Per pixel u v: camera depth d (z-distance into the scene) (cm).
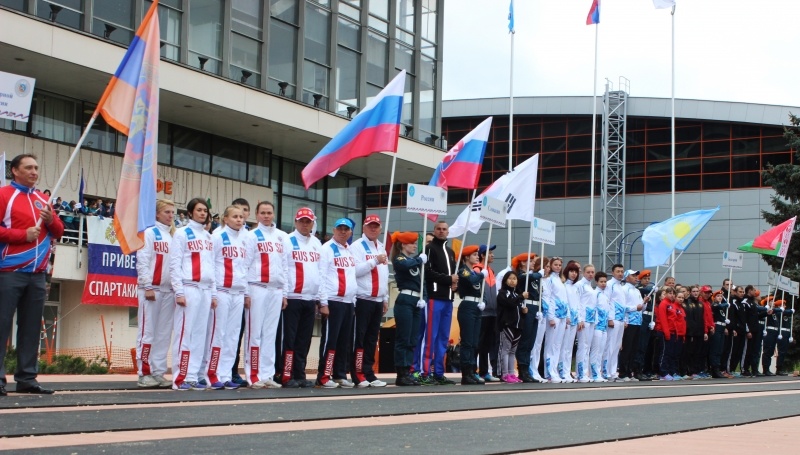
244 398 1073
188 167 3136
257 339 1370
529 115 6025
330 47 3406
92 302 2503
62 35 2466
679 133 5825
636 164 5900
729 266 2683
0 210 1014
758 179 5625
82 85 2691
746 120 5616
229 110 2931
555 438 729
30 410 845
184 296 1262
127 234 1123
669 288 2391
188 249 1276
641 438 764
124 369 2188
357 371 1480
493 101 6034
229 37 3014
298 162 3612
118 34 2698
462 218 1981
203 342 1291
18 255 1015
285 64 3234
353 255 1494
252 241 1370
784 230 2867
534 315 1867
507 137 6091
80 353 2477
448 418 893
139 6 2744
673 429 838
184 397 1059
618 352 2202
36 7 2492
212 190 3184
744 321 2656
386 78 3647
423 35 3822
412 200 1579
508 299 1816
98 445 611
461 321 1667
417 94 3769
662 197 5806
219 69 2998
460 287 1677
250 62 3105
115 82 1122
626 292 2209
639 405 1162
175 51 2858
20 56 2439
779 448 715
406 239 1551
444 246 1622
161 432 707
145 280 1280
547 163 6022
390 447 644
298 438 682
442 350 1622
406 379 1547
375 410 945
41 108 2728
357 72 3528
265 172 3438
